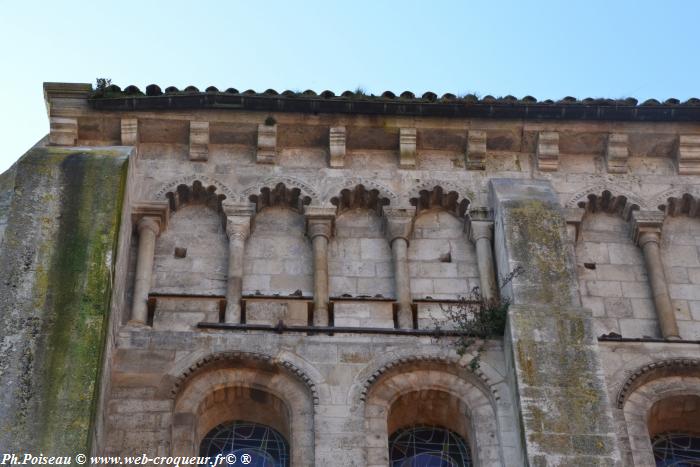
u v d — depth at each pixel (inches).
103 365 964.6
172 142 1214.9
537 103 1216.2
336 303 1109.1
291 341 1074.1
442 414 1070.4
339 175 1200.8
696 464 1067.9
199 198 1186.6
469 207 1176.2
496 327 1076.5
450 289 1135.6
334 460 1005.8
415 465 1049.5
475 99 1220.5
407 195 1188.5
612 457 972.6
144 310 1093.1
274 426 1067.3
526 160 1226.0
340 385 1047.6
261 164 1206.3
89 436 908.0
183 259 1144.8
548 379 1015.0
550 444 978.1
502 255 1117.7
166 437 1011.3
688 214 1207.6
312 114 1215.6
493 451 1028.5
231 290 1111.6
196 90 1211.9
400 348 1073.5
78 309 969.5
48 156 1082.1
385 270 1148.5
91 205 1044.5
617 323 1125.1
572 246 1133.1
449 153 1226.6
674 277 1160.2
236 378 1061.1
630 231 1190.9
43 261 996.6
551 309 1059.9
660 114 1229.7
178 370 1048.8
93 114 1199.6
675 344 1097.4
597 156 1230.9
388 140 1219.9
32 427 901.8
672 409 1079.6
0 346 940.0
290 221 1179.3
